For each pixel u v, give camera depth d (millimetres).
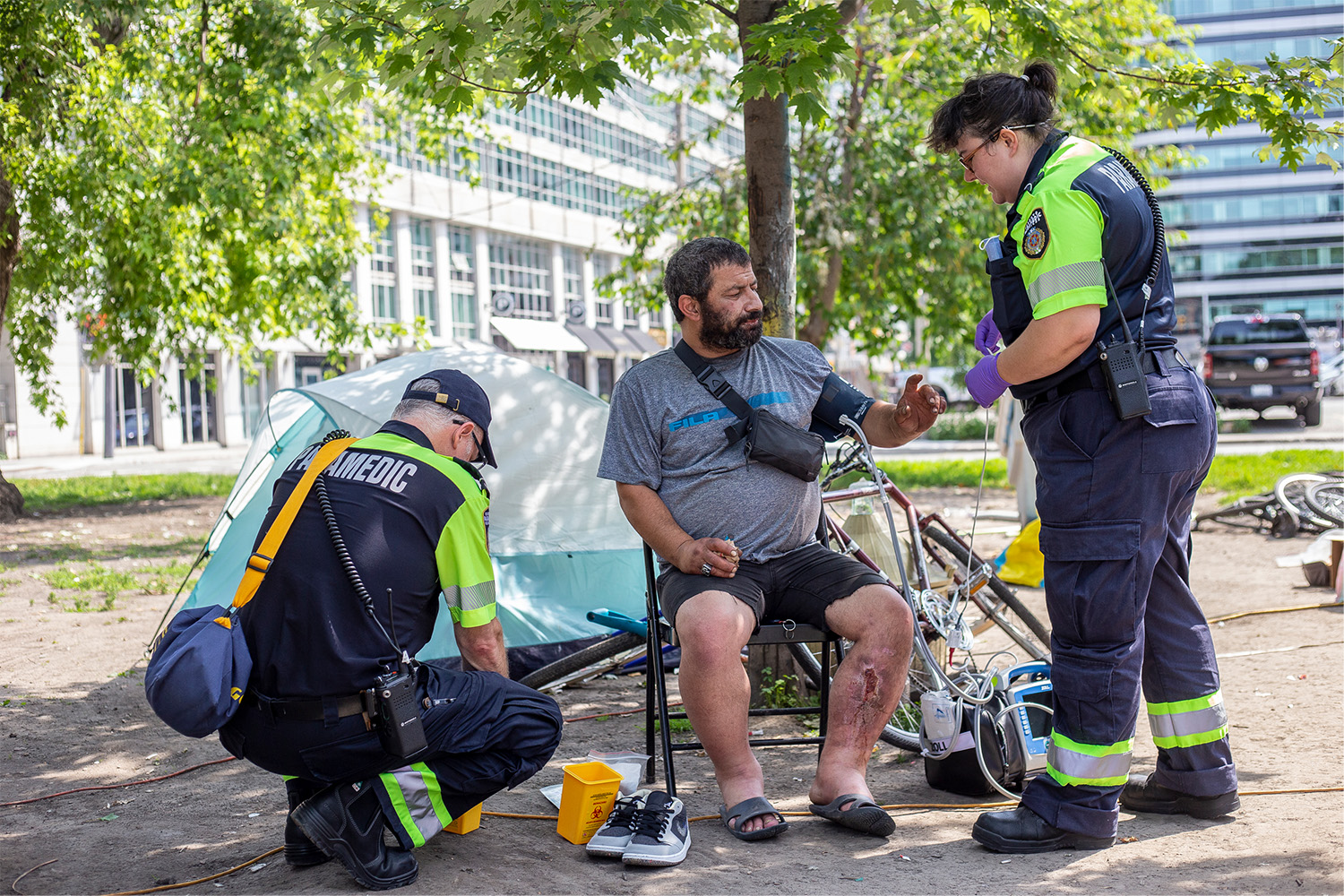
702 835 3141
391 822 2770
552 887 2766
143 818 3543
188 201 11984
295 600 2688
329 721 2684
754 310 3367
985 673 3596
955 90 12578
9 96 11195
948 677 3545
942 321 15055
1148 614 3100
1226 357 21656
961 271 14336
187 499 15758
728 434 3367
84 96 11172
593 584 5297
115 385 29078
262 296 13984
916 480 14703
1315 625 5816
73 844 3285
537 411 5426
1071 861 2836
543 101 40594
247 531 5348
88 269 13641
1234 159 52250
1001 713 3410
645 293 15539
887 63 13375
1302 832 2934
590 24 4059
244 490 5438
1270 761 3611
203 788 3873
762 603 3312
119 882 2957
